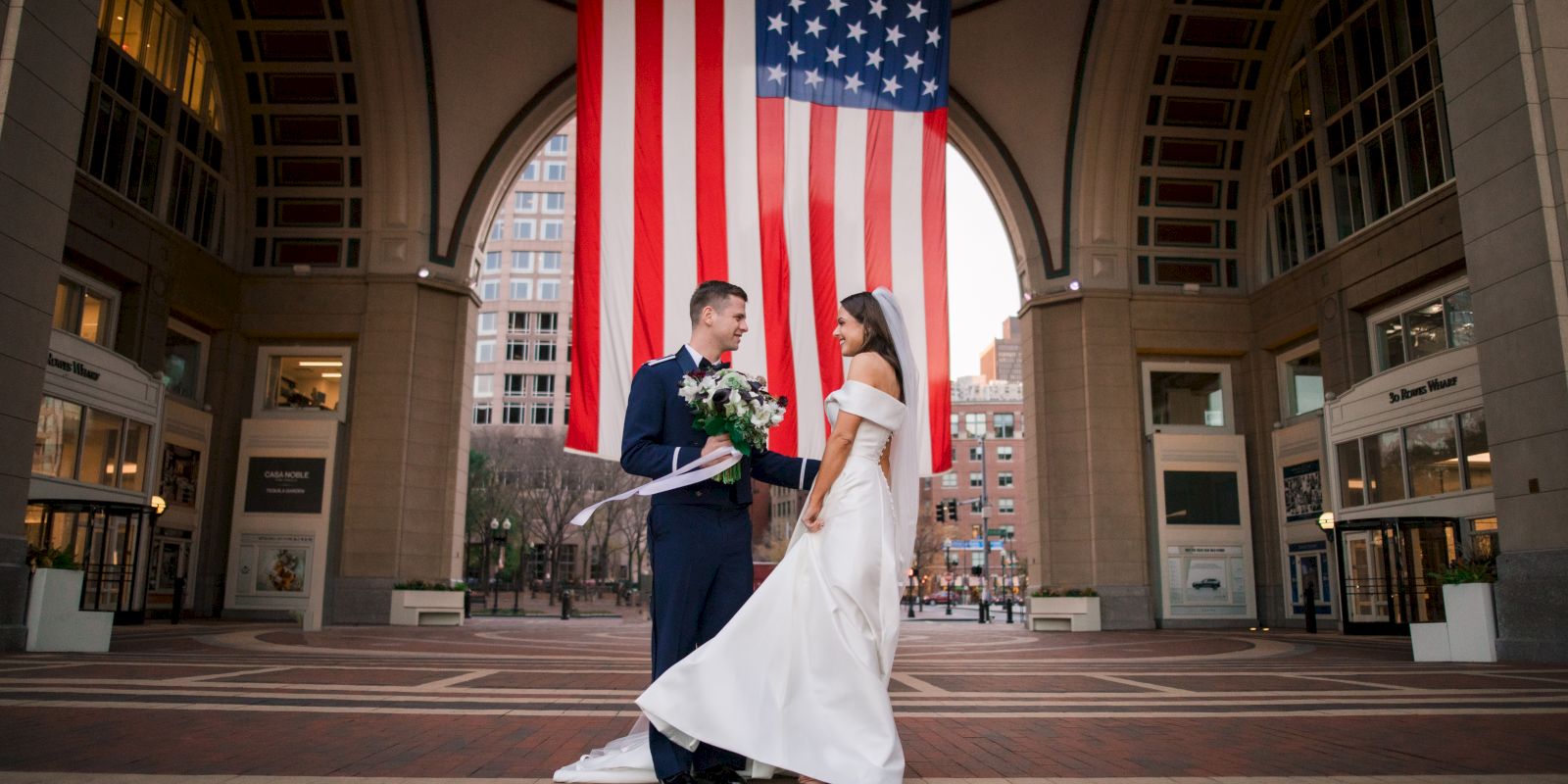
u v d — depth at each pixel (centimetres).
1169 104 2662
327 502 2427
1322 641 1831
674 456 337
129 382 2098
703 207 1742
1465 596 1198
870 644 332
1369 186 2275
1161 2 2478
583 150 1745
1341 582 2161
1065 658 1275
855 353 368
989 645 1698
